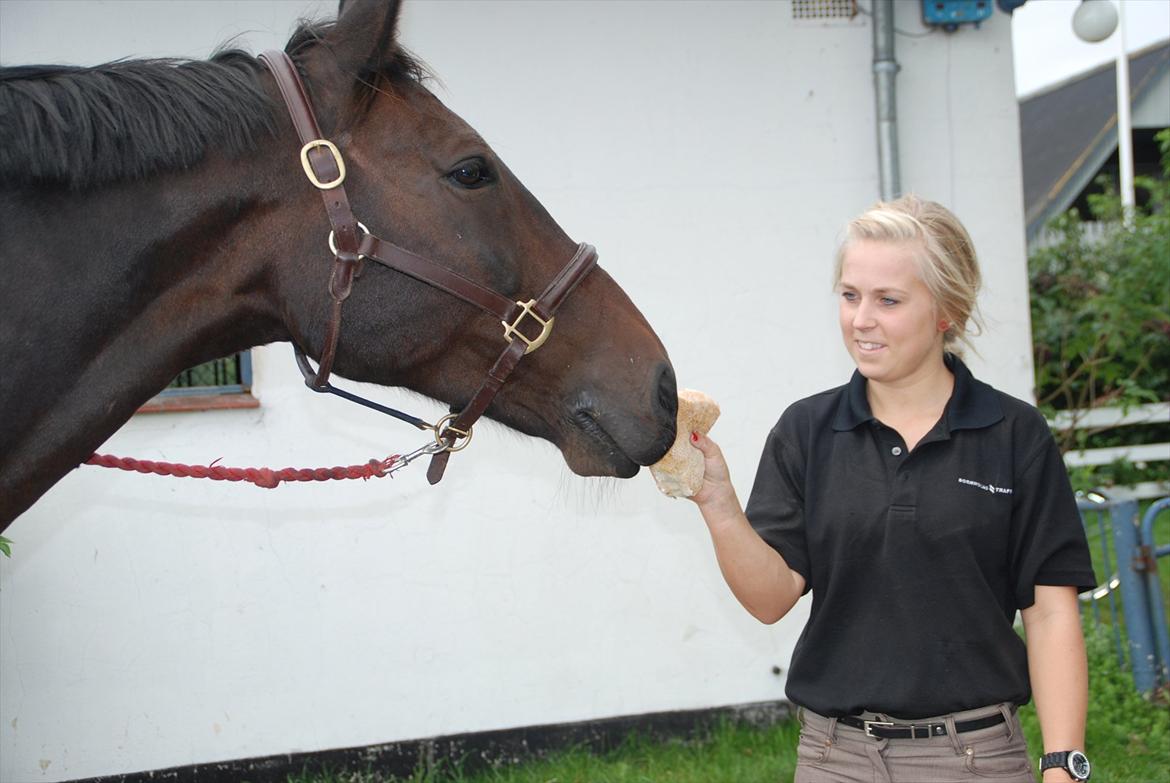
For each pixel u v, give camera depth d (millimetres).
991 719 1868
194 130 1741
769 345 4352
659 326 4273
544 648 4168
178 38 3842
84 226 1701
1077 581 1843
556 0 4145
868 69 4402
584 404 1921
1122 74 12422
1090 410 6238
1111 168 16406
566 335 1930
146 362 1781
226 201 1772
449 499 4086
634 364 1933
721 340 4320
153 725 3852
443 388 1922
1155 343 7316
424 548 4066
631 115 4227
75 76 1719
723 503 1973
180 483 3848
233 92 1779
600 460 1929
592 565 4203
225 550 3902
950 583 1858
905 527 1869
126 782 3820
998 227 4527
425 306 1830
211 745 3900
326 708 3994
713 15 4273
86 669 3789
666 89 4246
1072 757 1733
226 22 3873
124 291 1730
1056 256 8266
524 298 1898
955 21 4367
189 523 3865
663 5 4230
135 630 3830
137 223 1729
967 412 1903
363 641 4023
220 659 3904
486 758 4105
